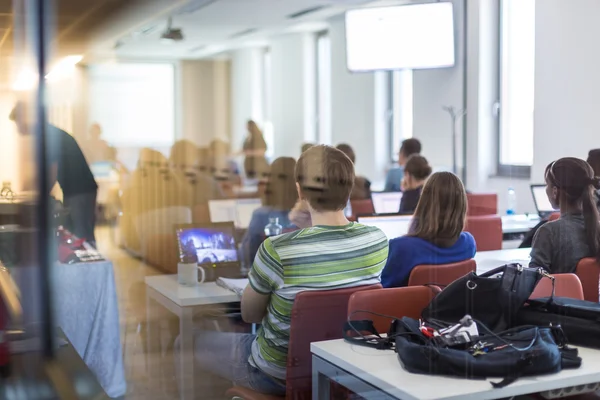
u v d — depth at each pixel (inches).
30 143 113.7
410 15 168.1
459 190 80.0
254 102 161.8
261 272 64.5
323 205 67.4
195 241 90.4
